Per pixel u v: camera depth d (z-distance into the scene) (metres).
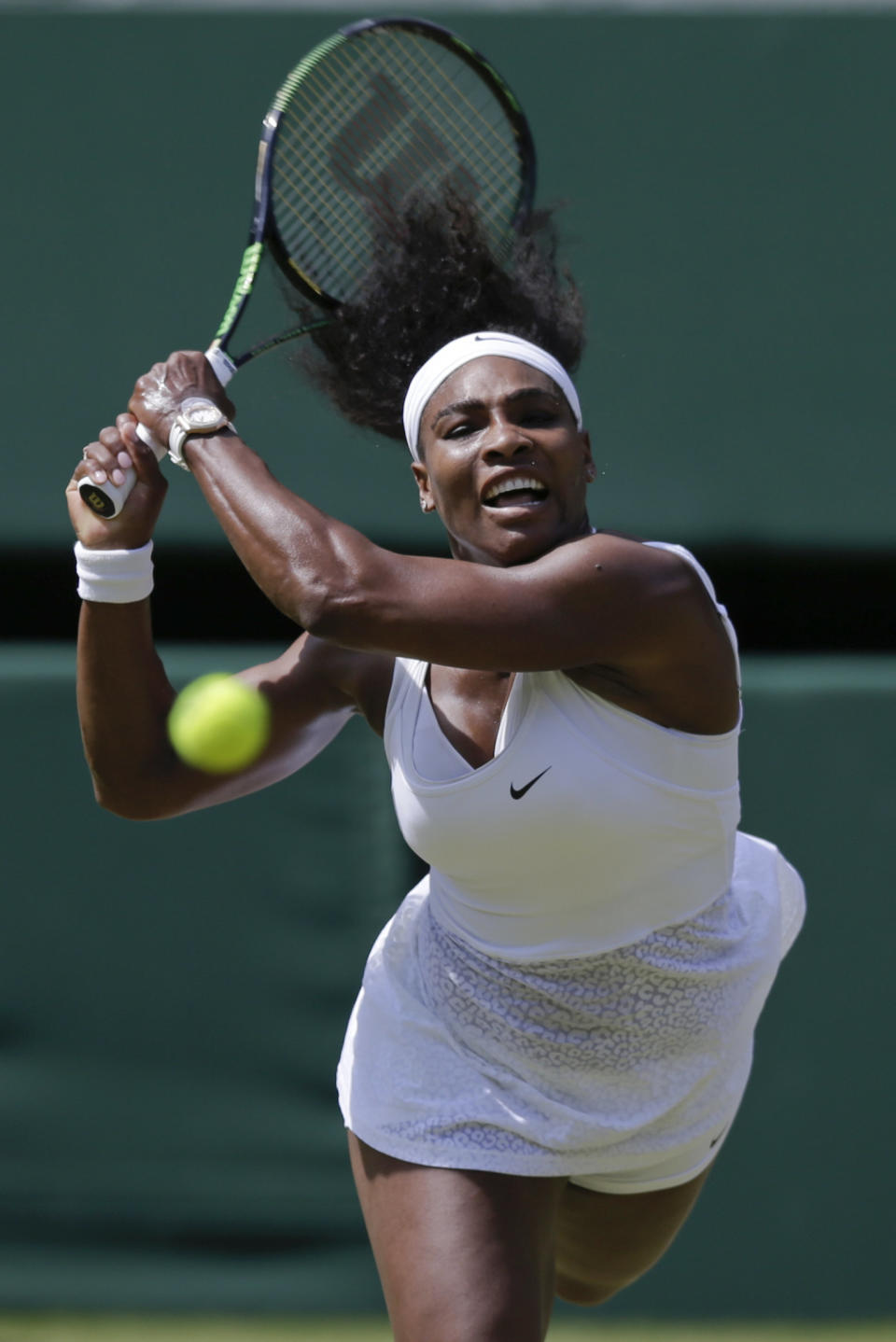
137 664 8.11
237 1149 12.34
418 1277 7.12
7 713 12.51
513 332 8.56
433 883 7.84
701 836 7.21
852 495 13.33
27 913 12.41
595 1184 7.98
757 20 13.21
